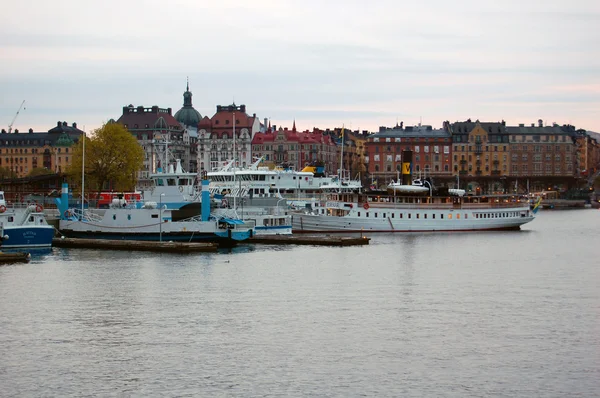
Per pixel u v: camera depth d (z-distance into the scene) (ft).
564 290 274.98
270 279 289.33
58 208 422.00
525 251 389.60
